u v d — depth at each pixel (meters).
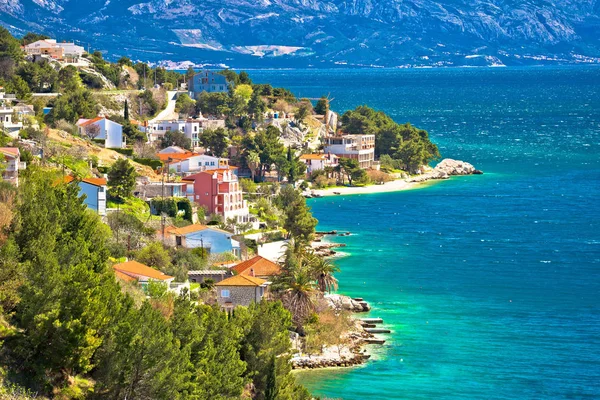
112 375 196.12
